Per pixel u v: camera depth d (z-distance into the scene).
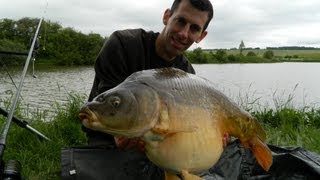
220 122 0.66
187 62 1.03
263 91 3.26
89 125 0.58
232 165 0.97
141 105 0.57
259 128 0.71
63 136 1.40
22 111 1.65
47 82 4.32
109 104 0.57
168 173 0.65
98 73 0.95
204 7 0.91
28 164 1.15
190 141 0.60
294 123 1.84
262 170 0.97
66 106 1.64
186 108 0.61
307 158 0.97
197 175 0.66
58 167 1.15
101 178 0.85
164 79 0.61
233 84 4.17
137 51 0.95
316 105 2.28
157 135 0.58
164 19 0.98
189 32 0.92
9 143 1.26
